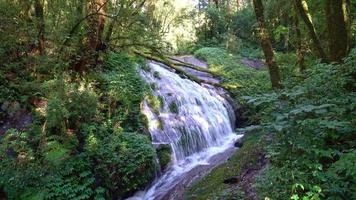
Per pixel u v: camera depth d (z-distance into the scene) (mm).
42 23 7910
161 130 8734
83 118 7465
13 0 7570
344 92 4957
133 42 9727
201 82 12969
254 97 4605
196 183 6434
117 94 8414
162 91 10281
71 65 8328
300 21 10430
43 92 7352
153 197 6883
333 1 6527
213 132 10281
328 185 3775
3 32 7305
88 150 6887
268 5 11594
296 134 4238
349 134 4473
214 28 22828
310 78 5184
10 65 7574
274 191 4094
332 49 6602
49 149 6453
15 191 6020
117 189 6895
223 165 6695
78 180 6555
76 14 8242
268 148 4762
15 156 6402
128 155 7145
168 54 16094
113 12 8977
